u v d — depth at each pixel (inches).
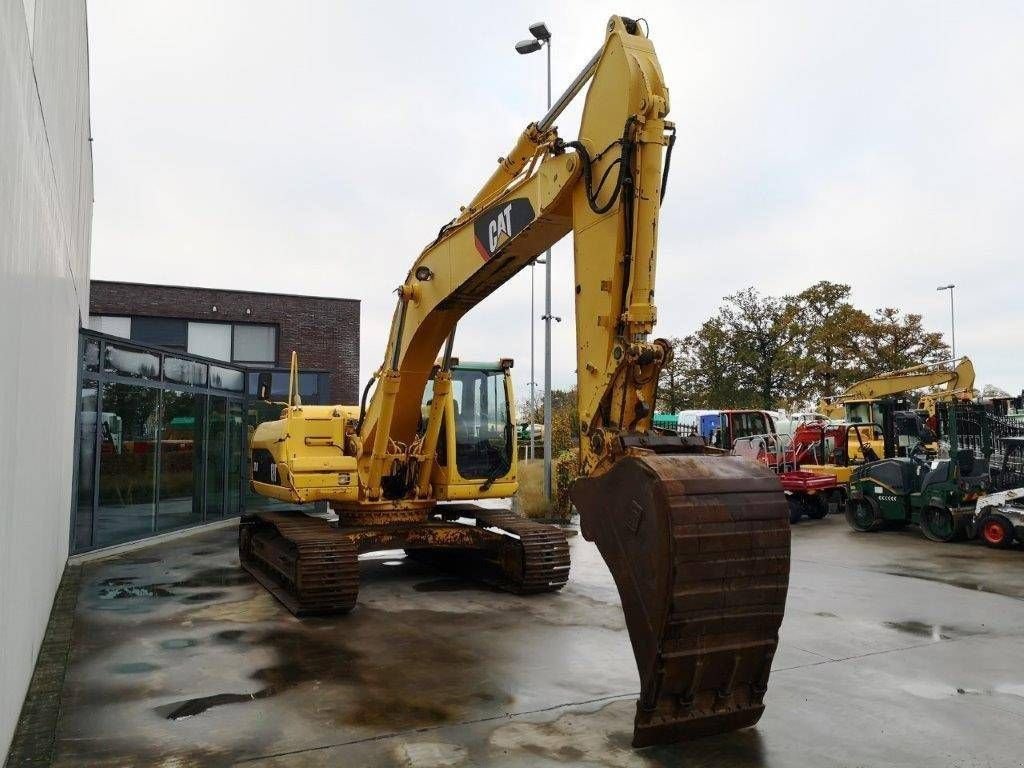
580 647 246.2
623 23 190.4
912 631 272.5
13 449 150.3
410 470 352.5
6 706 150.4
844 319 1494.8
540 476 681.6
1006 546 475.2
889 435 700.0
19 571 168.9
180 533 529.0
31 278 172.6
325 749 165.2
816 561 437.1
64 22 255.0
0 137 124.6
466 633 264.7
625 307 181.2
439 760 159.5
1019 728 179.9
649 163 180.5
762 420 919.0
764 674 163.9
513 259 255.0
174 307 954.7
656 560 148.9
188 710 188.9
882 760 161.3
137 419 477.4
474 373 372.8
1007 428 518.6
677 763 158.6
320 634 263.1
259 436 398.0
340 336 1034.1
